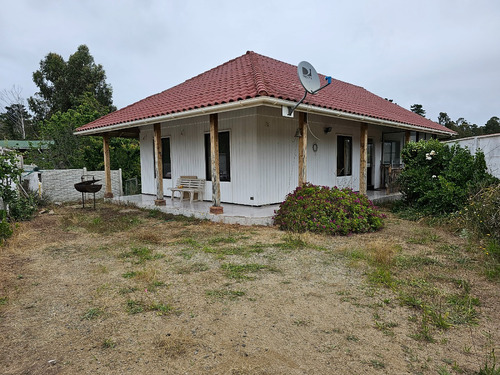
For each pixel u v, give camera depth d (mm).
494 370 2057
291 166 8969
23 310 3092
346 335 2555
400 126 10023
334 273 4000
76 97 26422
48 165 14000
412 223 7199
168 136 10711
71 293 3496
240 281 3752
